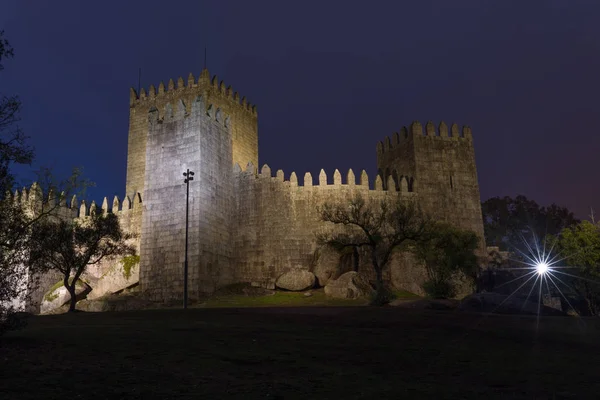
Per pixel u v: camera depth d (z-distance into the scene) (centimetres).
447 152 5400
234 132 5984
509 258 5581
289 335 1761
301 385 1079
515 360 1444
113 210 5116
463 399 994
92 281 4862
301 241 4644
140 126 6259
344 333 1845
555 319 2423
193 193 4300
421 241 4181
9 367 1091
